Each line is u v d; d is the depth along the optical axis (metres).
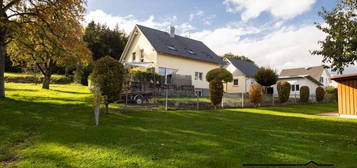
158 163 5.88
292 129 10.20
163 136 8.37
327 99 33.06
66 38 18.41
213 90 17.77
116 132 8.83
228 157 6.28
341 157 6.43
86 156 6.41
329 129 10.44
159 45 29.28
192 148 7.02
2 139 8.08
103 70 12.02
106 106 12.58
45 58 24.05
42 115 11.60
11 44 20.23
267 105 23.44
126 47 31.59
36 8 15.61
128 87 19.25
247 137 8.45
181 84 28.30
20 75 36.47
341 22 9.82
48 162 6.07
